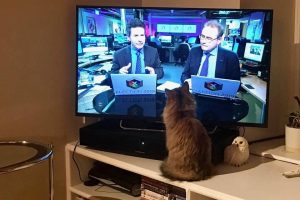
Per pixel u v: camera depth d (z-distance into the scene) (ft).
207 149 5.27
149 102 6.35
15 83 6.19
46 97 6.63
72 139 7.11
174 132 5.24
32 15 6.26
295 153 6.10
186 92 5.46
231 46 5.87
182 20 5.99
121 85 6.40
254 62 5.85
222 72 5.96
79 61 6.45
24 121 6.38
